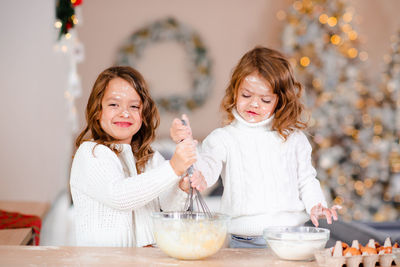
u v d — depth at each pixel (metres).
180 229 1.26
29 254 1.31
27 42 3.87
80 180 1.55
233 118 1.91
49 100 3.92
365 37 6.30
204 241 1.26
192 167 1.43
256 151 1.84
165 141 5.70
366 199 5.14
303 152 1.89
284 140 1.84
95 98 1.66
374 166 5.18
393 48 5.68
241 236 1.80
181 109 6.25
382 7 6.33
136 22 6.21
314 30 5.28
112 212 1.56
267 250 1.44
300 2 5.47
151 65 6.24
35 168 3.91
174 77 6.27
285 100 1.81
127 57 6.16
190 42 6.25
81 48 4.48
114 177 1.50
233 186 1.83
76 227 1.59
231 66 6.34
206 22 6.31
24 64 3.88
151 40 6.21
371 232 2.30
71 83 4.52
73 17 3.96
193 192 1.59
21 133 3.89
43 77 3.90
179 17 6.28
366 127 5.31
